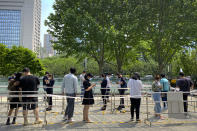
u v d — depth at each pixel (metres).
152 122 5.89
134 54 22.56
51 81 8.35
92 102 5.95
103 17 19.27
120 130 5.00
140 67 50.00
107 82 9.48
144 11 17.64
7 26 120.12
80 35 18.41
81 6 19.08
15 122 5.77
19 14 121.56
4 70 31.89
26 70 5.86
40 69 34.56
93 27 17.16
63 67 62.28
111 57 23.55
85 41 18.53
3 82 14.13
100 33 16.97
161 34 17.58
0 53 32.59
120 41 18.20
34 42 129.88
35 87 5.88
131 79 6.23
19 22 121.31
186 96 7.14
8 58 32.69
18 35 120.88
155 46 19.16
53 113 7.39
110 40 17.77
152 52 20.36
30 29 122.06
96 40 17.97
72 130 4.96
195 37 16.89
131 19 17.89
